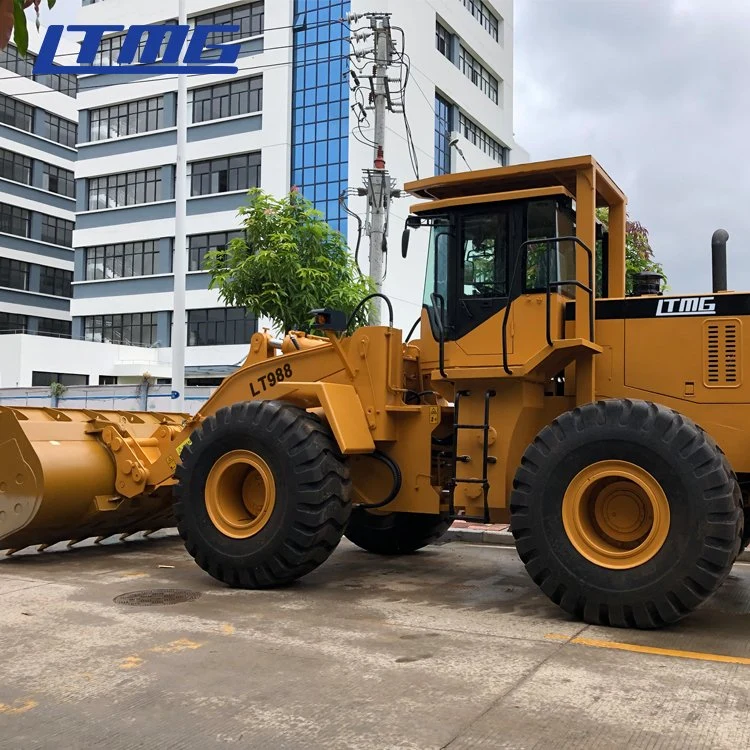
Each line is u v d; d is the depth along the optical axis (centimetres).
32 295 4362
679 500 503
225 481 660
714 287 607
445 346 634
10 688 409
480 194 663
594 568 523
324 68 3028
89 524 790
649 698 394
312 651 471
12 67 4297
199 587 650
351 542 921
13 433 739
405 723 363
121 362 3400
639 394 593
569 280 610
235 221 3228
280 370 716
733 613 576
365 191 1560
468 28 3456
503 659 456
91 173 3584
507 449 604
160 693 401
